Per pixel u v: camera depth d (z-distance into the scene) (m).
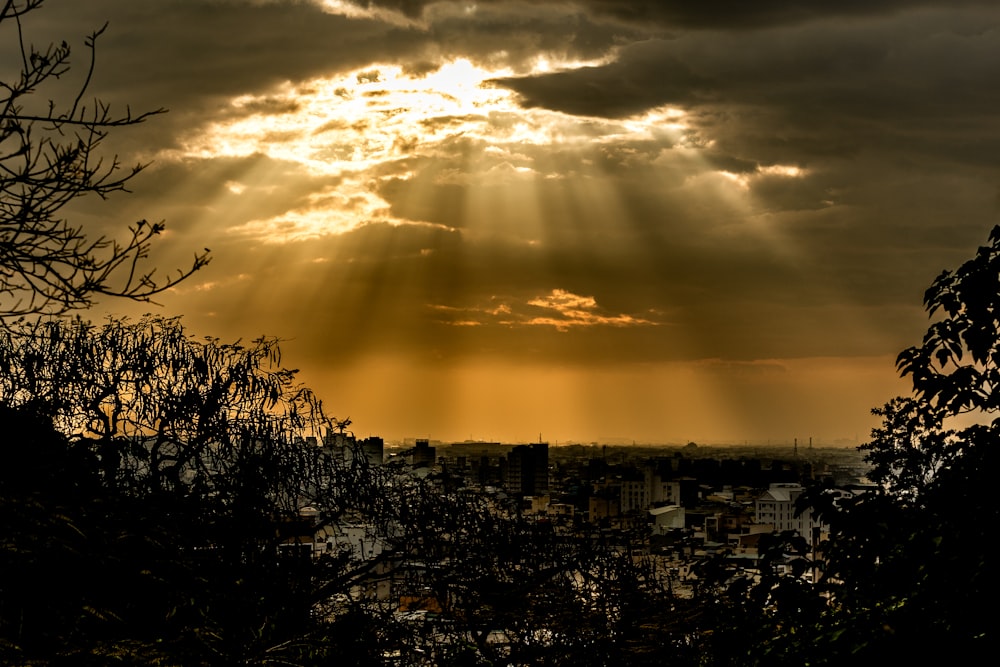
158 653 12.20
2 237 9.80
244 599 14.85
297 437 19.38
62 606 11.68
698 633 16.44
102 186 10.18
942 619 10.51
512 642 18.50
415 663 17.77
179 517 15.71
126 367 19.03
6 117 9.95
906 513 11.77
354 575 17.83
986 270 12.40
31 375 18.36
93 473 14.94
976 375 12.59
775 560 12.51
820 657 11.25
